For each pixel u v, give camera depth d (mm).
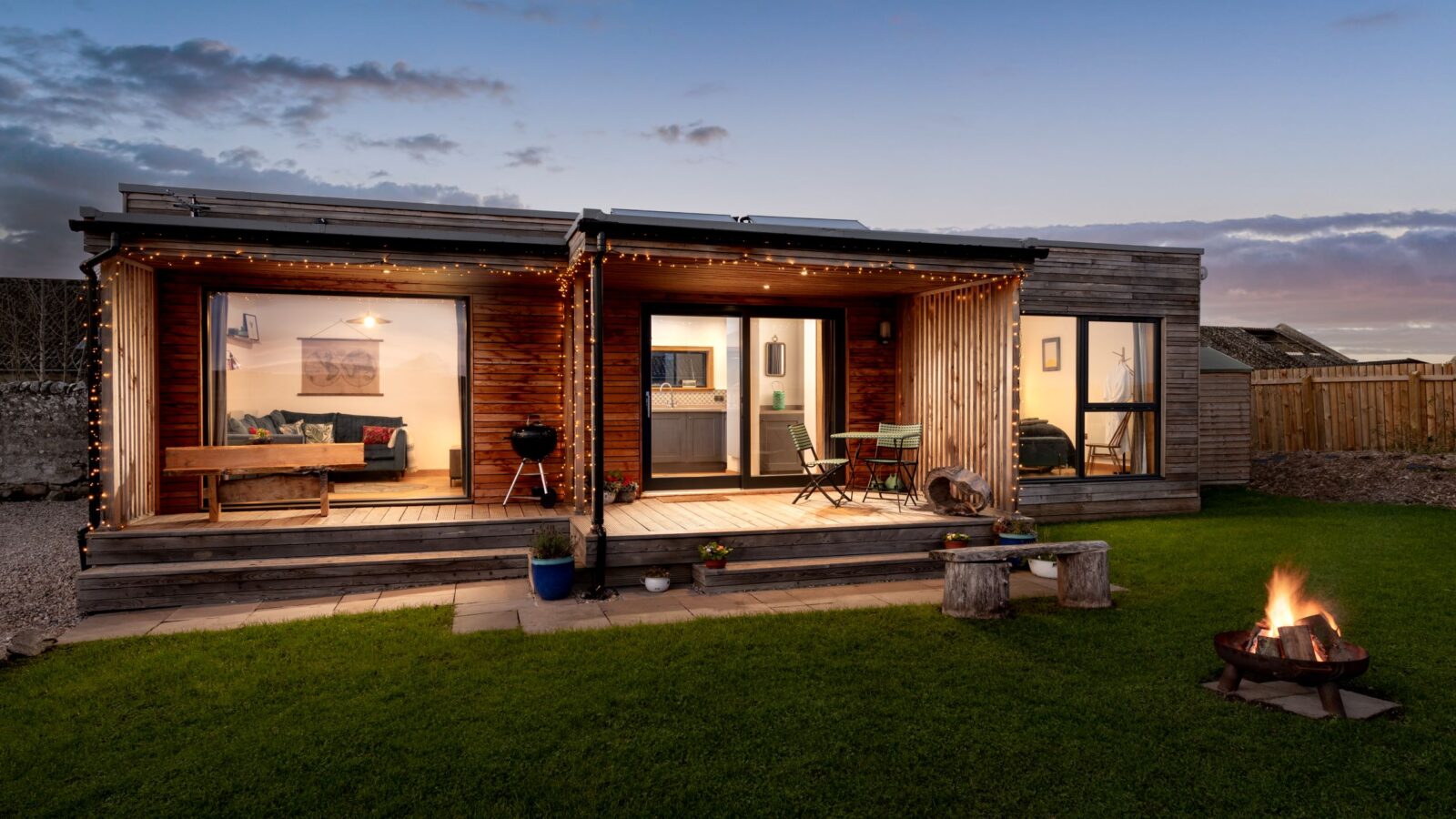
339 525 6441
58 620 5516
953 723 3488
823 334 9258
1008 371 7445
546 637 4836
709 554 6191
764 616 5324
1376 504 9977
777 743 3289
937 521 7094
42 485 10945
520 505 7770
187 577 5809
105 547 5961
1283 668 3586
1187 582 6238
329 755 3166
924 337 8906
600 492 6098
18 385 10969
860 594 6090
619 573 6312
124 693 3906
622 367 8555
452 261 6484
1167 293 10039
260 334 7996
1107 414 10047
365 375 8547
